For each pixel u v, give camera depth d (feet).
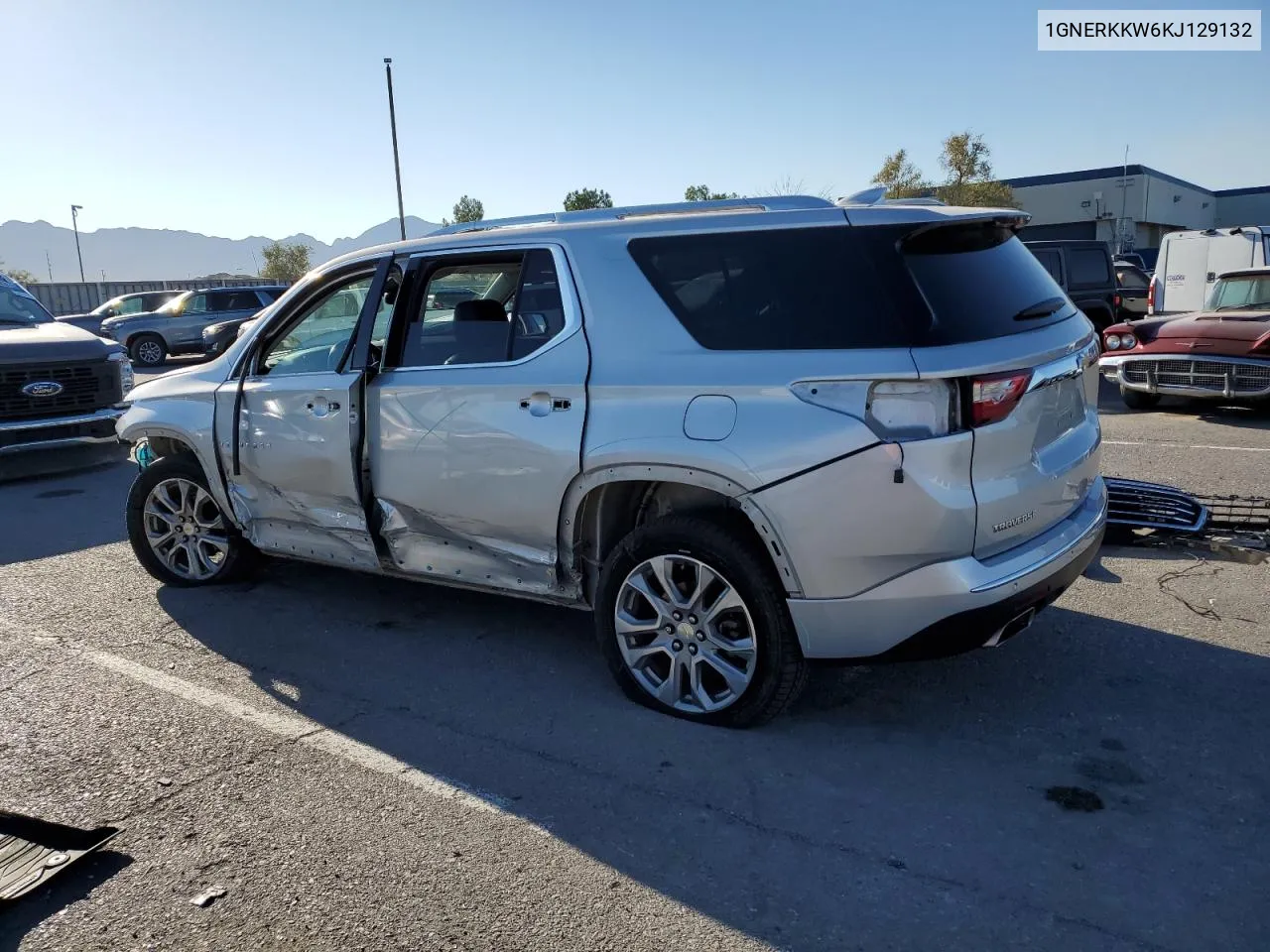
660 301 11.98
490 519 13.25
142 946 8.39
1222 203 196.75
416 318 14.34
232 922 8.68
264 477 15.83
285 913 8.79
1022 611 10.99
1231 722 12.10
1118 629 15.14
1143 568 17.98
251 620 16.30
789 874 9.26
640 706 12.83
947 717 12.39
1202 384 33.65
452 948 8.32
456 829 10.09
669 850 9.68
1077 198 161.68
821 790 10.70
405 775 11.18
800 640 11.21
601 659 14.49
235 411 16.06
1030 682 13.33
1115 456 27.91
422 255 14.29
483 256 13.66
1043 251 52.13
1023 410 10.85
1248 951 8.12
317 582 18.21
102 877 9.36
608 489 12.50
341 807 10.51
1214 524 19.70
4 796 10.77
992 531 10.74
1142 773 10.96
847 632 10.96
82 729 12.38
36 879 9.25
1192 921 8.50
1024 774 10.99
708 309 11.65
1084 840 9.71
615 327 12.17
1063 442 11.96
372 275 14.93
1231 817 10.06
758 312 11.31
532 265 13.08
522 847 9.76
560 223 13.39
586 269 12.52
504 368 13.00
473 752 11.71
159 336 70.03
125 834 10.04
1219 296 38.04
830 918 8.63
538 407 12.55
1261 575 17.37
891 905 8.78
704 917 8.67
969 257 11.48
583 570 13.16
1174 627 15.16
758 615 11.38
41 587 18.31
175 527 17.90
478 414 13.10
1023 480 11.05
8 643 15.42
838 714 12.52
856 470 10.46
